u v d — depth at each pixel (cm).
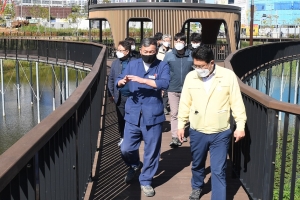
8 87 3588
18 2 8138
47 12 7019
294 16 6606
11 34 5431
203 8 2094
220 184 393
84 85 424
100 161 570
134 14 2066
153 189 461
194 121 399
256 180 390
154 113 444
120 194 455
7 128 2275
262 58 1631
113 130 758
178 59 630
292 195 316
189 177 520
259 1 6838
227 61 744
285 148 322
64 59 2170
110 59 2066
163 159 594
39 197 231
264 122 362
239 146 465
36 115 2609
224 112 392
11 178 173
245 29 6500
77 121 363
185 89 407
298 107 300
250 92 397
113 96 612
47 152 252
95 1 2566
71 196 332
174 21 2059
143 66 446
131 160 482
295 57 2231
